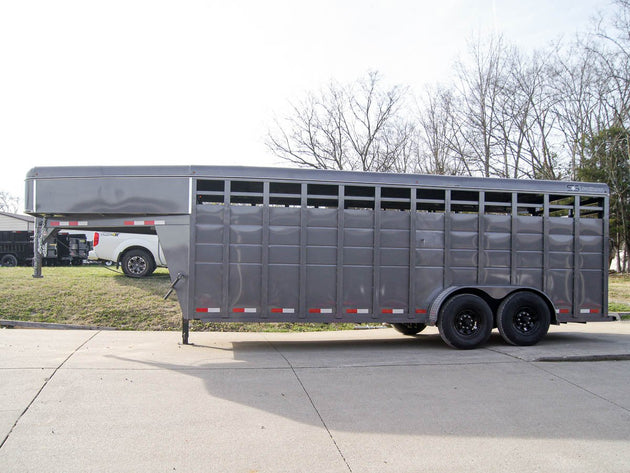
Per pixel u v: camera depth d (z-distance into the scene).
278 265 8.16
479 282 8.66
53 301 11.26
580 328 11.40
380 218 8.41
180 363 7.17
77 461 3.96
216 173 8.12
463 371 6.94
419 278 8.48
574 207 9.02
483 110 24.91
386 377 6.60
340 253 8.27
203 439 4.45
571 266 8.97
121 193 8.16
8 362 6.84
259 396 5.71
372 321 8.33
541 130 25.75
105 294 11.96
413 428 4.81
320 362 7.42
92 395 5.57
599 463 4.10
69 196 8.22
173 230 8.09
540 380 6.52
